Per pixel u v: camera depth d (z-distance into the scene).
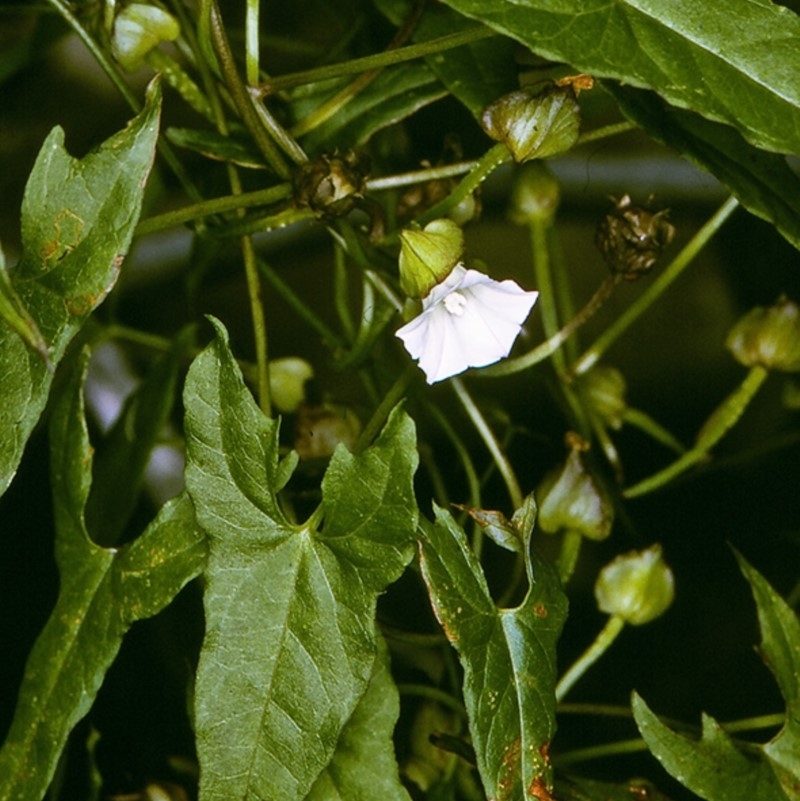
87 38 0.48
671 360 0.62
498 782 0.45
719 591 0.59
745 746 0.48
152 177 0.55
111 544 0.52
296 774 0.45
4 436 0.45
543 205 0.53
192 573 0.46
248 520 0.45
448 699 0.50
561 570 0.50
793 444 0.60
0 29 0.57
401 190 0.51
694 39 0.45
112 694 0.52
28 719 0.47
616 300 0.62
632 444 0.60
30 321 0.44
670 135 0.47
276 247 0.58
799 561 0.59
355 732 0.46
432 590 0.45
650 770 0.58
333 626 0.45
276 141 0.48
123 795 0.50
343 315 0.53
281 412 0.53
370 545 0.45
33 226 0.45
